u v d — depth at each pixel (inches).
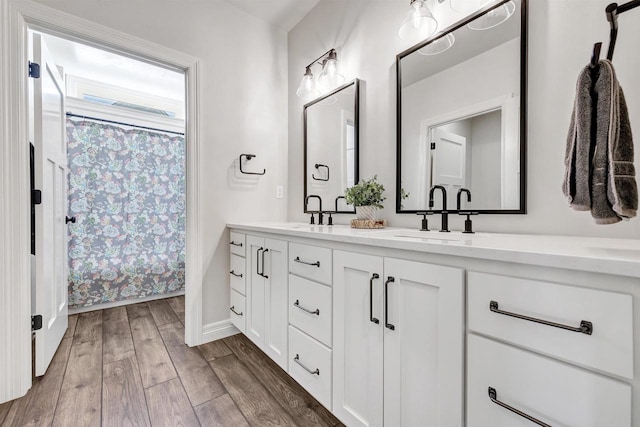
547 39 42.8
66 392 56.1
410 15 51.9
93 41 64.4
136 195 114.9
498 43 47.7
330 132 80.2
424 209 57.9
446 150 54.3
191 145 76.5
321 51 83.7
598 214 26.3
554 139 42.2
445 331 31.6
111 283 108.1
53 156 70.8
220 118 81.7
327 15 81.7
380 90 67.3
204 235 78.7
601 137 26.2
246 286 73.2
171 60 73.2
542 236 41.5
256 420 49.2
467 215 47.8
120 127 112.7
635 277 20.7
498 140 47.5
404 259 35.7
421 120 58.5
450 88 53.9
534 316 25.4
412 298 34.9
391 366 37.3
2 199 53.8
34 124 60.4
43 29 59.6
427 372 33.4
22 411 50.7
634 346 20.9
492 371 28.1
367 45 70.4
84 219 104.2
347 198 64.3
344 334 44.1
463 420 30.5
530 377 25.7
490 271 28.4
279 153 95.0
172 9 73.8
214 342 78.9
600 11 38.5
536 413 25.4
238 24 85.9
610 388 21.8
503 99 47.0
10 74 54.1
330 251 46.5
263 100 91.1
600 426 22.2
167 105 136.1
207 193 79.3
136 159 115.2
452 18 54.4
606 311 22.0
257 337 68.0
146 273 115.4
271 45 93.5
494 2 48.4
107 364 66.7
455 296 30.7
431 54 57.0
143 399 54.3
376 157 68.2
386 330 37.9
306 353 51.8
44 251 62.4
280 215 95.0
